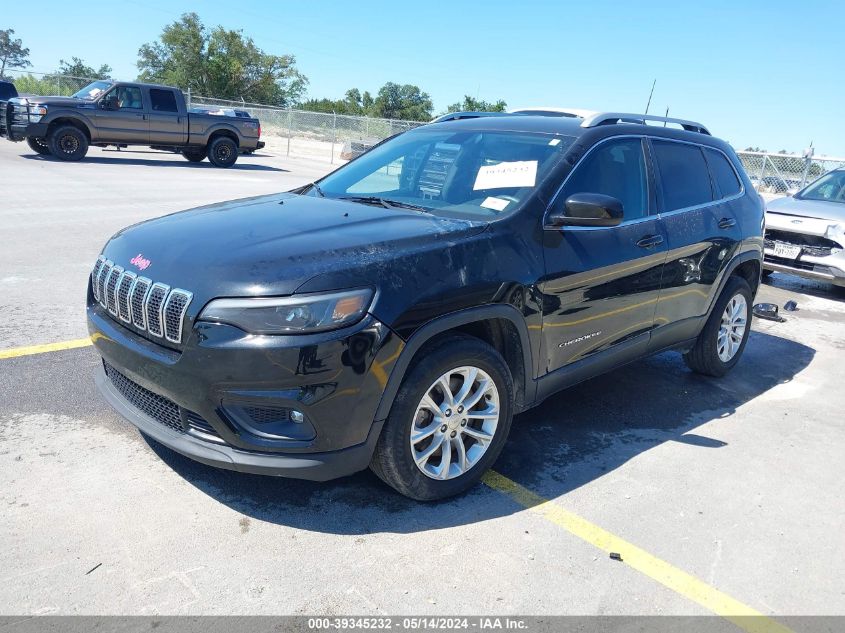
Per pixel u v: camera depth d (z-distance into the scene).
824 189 9.77
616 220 3.60
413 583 2.81
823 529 3.45
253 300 2.81
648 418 4.68
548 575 2.93
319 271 2.89
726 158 5.45
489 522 3.29
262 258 2.97
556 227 3.71
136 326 3.14
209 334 2.82
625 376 5.48
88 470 3.44
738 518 3.49
